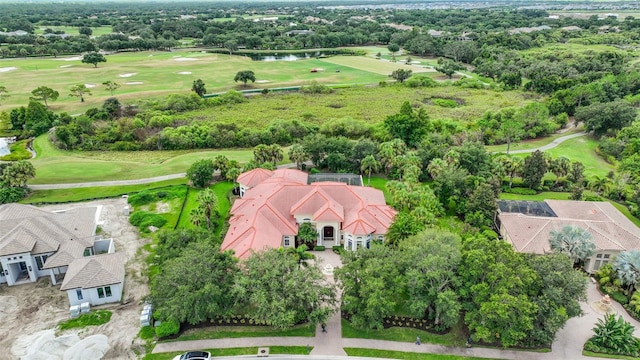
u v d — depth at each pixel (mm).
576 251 58750
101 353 48688
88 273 55875
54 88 166125
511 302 45938
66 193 86500
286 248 62469
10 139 119188
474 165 87125
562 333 52156
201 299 49156
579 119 122688
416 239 55531
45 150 112250
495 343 50500
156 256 62062
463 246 54094
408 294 54219
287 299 48812
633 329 50344
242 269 54500
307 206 69625
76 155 109500
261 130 119625
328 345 49969
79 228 67250
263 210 67938
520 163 88375
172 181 91875
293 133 118688
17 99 150875
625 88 149500
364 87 180625
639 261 54250
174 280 51188
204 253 52500
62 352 48906
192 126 119375
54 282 60188
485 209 73000
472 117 133750
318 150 95625
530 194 86688
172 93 164250
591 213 70500
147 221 75250
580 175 88125
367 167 90000
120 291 57031
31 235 61094
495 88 172875
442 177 79438
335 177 86312
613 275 58406
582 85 139250
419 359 48219
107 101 141750
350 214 69375
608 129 116812
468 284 49969
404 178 82062
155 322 53156
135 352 49000
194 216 68250
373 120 133250
